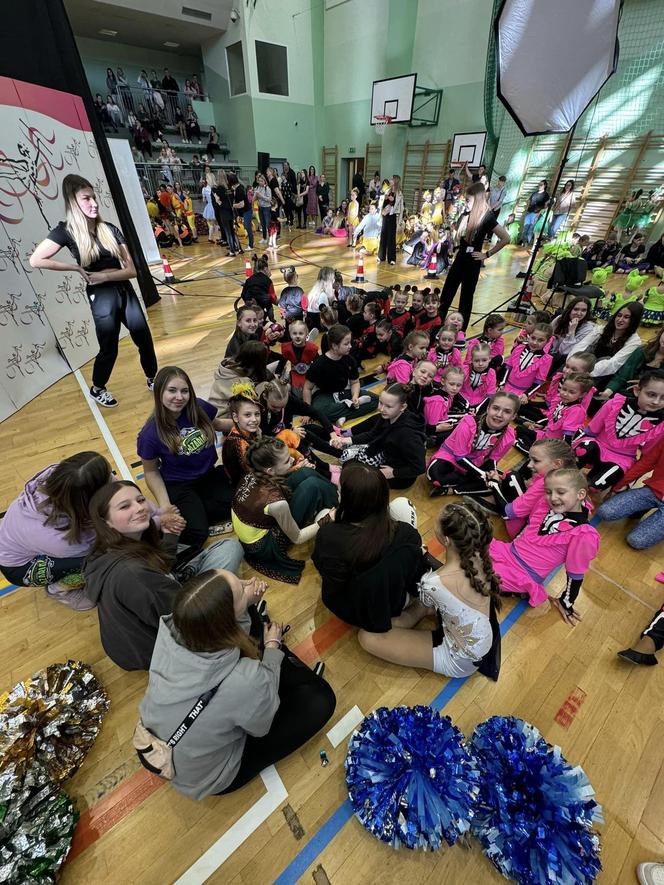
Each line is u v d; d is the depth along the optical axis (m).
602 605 2.03
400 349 4.44
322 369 3.25
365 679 1.71
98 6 11.05
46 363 3.84
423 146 11.92
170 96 14.05
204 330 5.22
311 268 8.30
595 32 3.88
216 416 2.49
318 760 1.47
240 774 1.31
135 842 1.29
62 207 3.83
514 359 3.63
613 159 9.23
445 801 1.28
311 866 1.24
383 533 1.48
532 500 2.10
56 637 1.84
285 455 1.88
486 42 9.75
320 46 13.28
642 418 2.46
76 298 4.20
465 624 1.45
